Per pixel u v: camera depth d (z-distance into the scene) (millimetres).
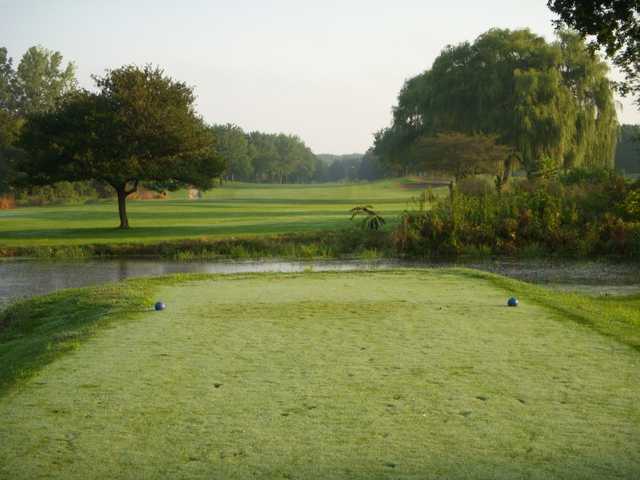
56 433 5352
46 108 119188
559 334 8961
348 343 8469
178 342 8609
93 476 4531
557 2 17297
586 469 4570
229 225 38375
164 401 6141
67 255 28703
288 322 9945
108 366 7406
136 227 38969
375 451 4922
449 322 9852
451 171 53344
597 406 5918
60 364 7512
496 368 7199
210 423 5547
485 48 57781
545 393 6305
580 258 26000
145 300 11969
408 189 94312
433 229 28625
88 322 10430
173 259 27422
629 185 29938
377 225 32219
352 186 107000
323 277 15516
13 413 5840
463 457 4793
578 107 55094
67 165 38312
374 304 11531
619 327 9547
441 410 5832
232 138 172625
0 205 82688
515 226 28422
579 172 34844
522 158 55594
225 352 8023
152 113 38438
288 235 31234
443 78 59531
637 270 22500
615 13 16719
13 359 8680
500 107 56188
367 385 6594
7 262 26531
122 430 5402
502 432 5285
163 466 4684
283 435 5262
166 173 38531
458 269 16781
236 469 4617
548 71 54469
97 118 37938
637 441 5070
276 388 6527
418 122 67375
